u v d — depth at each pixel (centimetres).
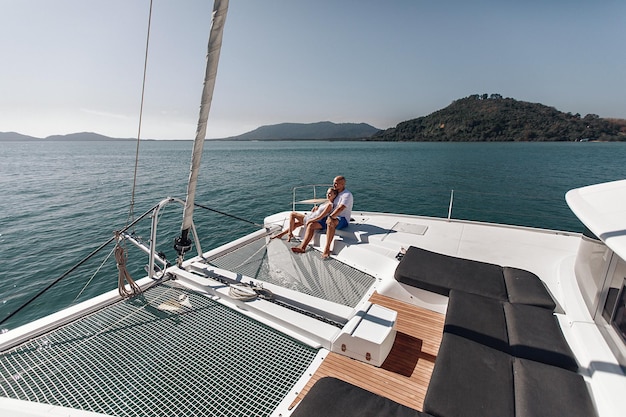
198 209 1378
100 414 179
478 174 2711
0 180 2403
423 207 1507
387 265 378
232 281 349
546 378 185
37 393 208
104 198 1648
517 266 369
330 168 3366
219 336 270
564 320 258
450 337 221
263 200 1606
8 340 251
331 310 290
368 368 235
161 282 358
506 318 249
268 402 202
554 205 1523
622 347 199
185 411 195
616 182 273
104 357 242
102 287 678
